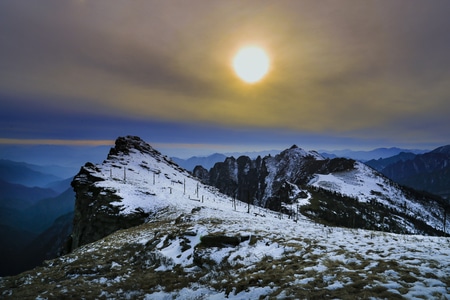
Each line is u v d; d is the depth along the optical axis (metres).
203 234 23.59
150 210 71.44
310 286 11.04
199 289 14.48
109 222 65.94
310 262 14.49
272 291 11.55
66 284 17.19
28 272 21.42
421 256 13.98
